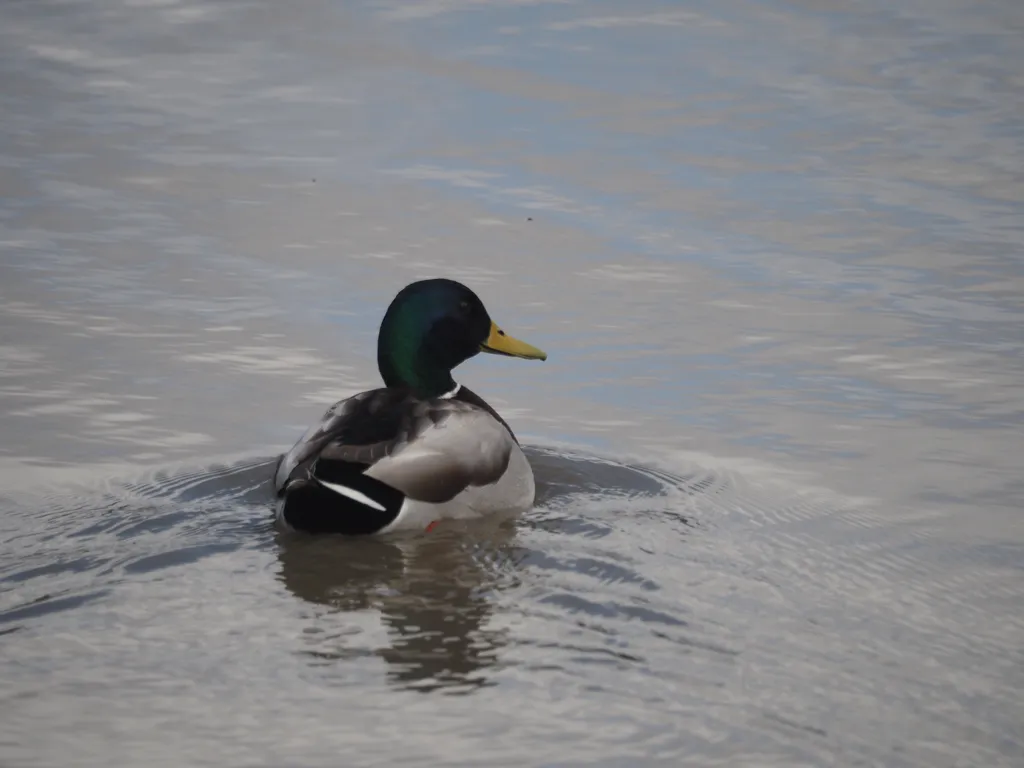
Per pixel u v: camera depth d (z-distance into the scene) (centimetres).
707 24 2359
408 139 1933
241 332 1420
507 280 1548
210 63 2181
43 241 1608
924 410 1291
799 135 1956
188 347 1384
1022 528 1080
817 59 2216
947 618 927
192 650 841
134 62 2180
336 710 780
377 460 1030
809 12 2419
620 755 744
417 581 947
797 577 979
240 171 1825
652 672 830
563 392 1326
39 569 951
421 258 1592
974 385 1338
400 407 1074
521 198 1761
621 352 1402
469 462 1057
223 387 1311
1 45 2225
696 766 738
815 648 873
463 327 1199
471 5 2423
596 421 1269
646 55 2223
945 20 2373
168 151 1881
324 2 2438
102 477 1132
